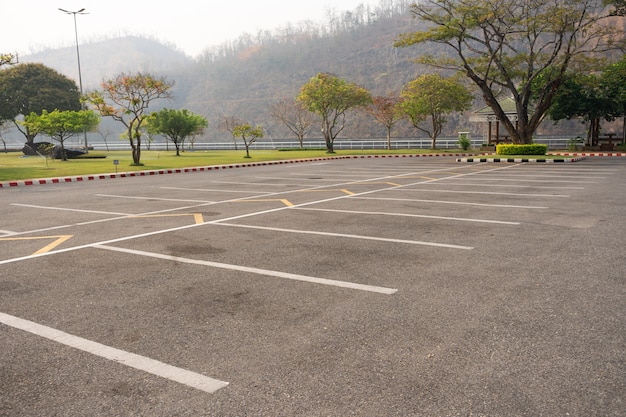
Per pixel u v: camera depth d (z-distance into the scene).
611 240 7.09
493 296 4.79
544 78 35.72
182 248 7.09
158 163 31.19
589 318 4.19
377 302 4.70
